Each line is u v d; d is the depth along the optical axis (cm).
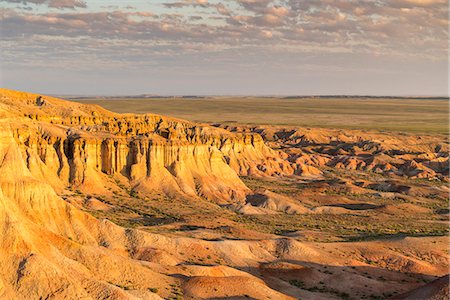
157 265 7188
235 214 13512
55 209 7669
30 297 5359
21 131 13375
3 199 6300
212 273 7331
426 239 10250
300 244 9188
